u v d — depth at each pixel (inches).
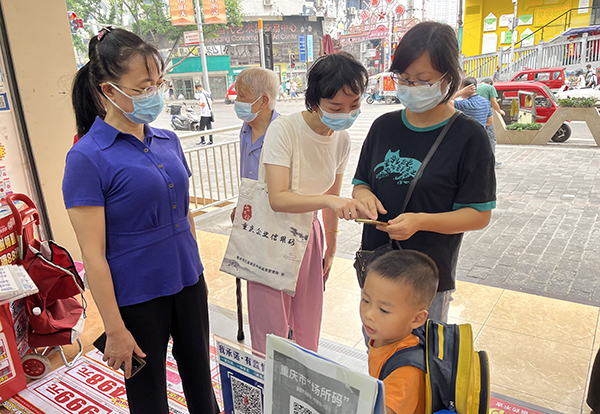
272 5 1197.1
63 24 134.5
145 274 58.4
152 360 61.6
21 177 130.1
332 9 1317.7
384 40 1045.2
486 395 40.9
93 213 52.9
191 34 542.0
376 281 45.6
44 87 132.3
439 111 58.7
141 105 53.7
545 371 95.3
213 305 129.6
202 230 201.0
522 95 403.9
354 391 30.1
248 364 41.2
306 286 78.0
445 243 60.2
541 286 137.6
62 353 102.0
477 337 108.8
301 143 67.7
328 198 60.4
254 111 107.1
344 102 60.4
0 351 89.8
